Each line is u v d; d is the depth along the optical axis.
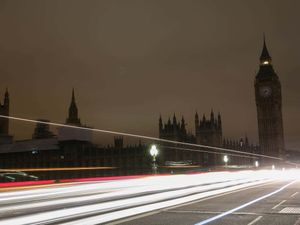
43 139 173.62
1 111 189.38
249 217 17.89
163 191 23.52
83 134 162.38
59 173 135.38
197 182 29.11
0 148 178.88
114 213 17.31
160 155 147.50
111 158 148.38
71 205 16.80
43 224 14.05
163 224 15.90
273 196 29.27
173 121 166.50
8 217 13.19
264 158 196.00
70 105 190.62
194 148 166.62
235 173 41.25
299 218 17.53
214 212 19.77
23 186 18.89
